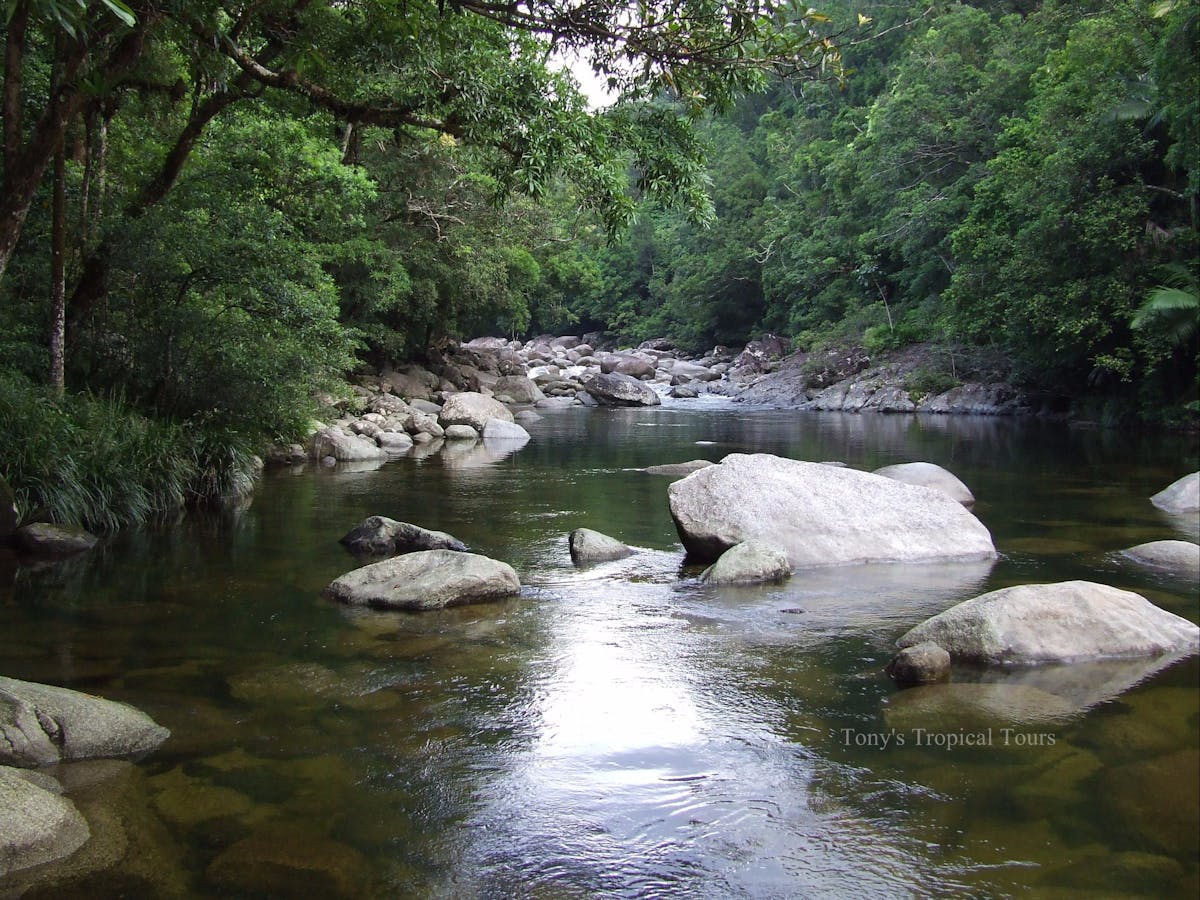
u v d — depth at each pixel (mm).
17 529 8602
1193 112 17828
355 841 3406
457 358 37656
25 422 9281
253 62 9617
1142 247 20062
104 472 9734
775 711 4617
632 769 4004
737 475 8547
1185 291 18844
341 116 9656
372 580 6859
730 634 5914
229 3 8852
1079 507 10906
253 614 6387
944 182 31938
